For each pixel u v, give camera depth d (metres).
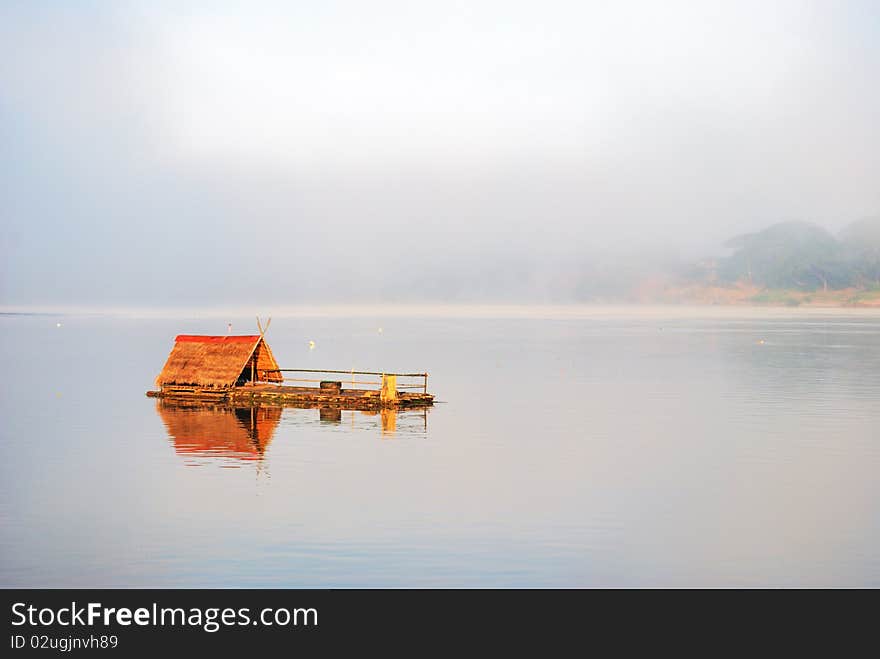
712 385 64.56
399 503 28.70
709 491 30.48
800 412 49.59
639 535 25.52
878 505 28.77
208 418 47.03
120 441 39.75
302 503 28.58
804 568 23.17
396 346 117.31
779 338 136.88
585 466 34.50
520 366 82.88
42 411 50.00
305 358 94.62
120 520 26.75
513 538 25.14
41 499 29.12
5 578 22.34
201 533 25.50
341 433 41.91
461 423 45.31
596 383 66.38
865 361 87.75
